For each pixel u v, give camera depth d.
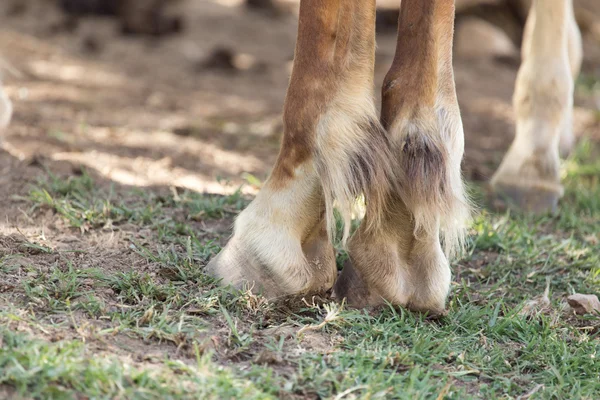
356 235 5.42
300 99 5.13
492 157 10.03
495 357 5.10
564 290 6.36
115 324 4.90
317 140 5.08
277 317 5.27
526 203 7.92
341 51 5.08
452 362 5.03
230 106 11.68
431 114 5.09
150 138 9.52
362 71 5.12
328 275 5.45
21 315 4.79
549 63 7.87
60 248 5.94
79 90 11.85
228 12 17.86
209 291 5.37
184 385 4.31
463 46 15.49
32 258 5.72
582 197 8.54
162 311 5.15
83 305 5.03
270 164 9.02
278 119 11.05
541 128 7.92
